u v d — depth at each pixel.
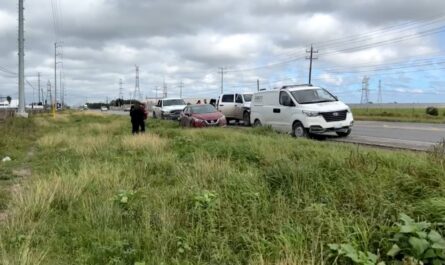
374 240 4.70
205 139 16.06
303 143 12.70
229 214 5.93
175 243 5.26
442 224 4.68
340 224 4.98
